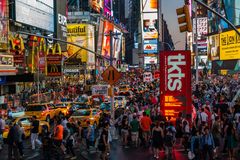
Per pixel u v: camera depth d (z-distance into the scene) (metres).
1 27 40.47
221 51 76.94
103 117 24.72
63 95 56.22
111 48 35.34
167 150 20.11
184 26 17.55
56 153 19.34
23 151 23.53
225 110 26.33
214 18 94.12
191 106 25.94
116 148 23.70
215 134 19.08
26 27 62.81
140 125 23.83
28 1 62.81
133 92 51.72
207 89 48.53
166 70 26.19
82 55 101.62
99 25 118.44
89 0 126.00
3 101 41.53
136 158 20.69
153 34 167.38
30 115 33.50
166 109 26.17
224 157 19.73
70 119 28.98
